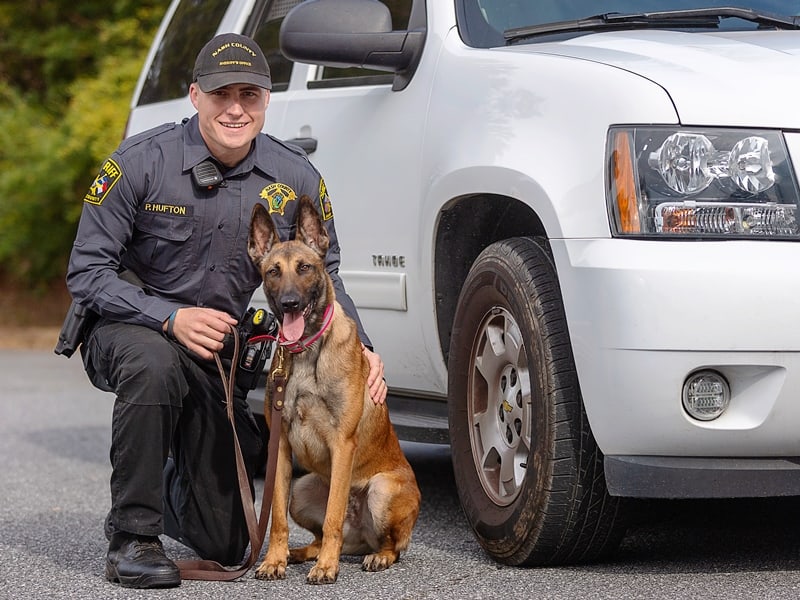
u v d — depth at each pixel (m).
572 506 4.66
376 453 5.18
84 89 18.33
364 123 6.00
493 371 5.12
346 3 5.65
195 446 5.12
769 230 4.31
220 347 4.87
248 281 5.23
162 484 4.86
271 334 5.05
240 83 4.92
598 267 4.36
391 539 5.14
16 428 9.80
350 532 5.30
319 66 6.59
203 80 4.95
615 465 4.45
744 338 4.20
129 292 4.95
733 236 4.30
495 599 4.45
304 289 4.83
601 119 4.56
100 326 5.06
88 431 9.65
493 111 5.08
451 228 5.46
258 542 4.91
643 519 5.51
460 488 5.29
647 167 4.39
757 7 5.52
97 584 4.86
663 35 5.08
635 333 4.25
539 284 4.77
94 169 18.58
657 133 4.42
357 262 6.04
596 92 4.63
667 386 4.25
